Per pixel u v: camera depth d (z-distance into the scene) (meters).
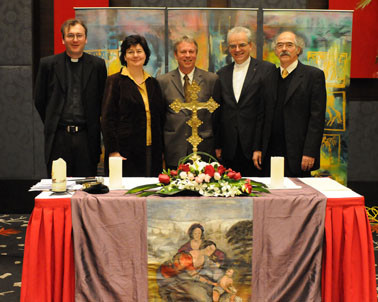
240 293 2.77
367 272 2.78
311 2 5.52
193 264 2.76
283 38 4.16
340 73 4.84
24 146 5.61
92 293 2.71
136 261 2.75
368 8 5.39
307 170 4.19
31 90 5.53
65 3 5.34
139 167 4.05
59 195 2.82
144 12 4.80
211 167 2.84
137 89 4.02
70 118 4.28
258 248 2.76
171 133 4.14
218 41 4.90
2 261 4.07
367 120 5.64
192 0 5.52
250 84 4.28
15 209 5.66
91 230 2.73
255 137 4.30
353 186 5.68
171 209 2.74
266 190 2.87
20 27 5.46
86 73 4.28
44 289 2.77
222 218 2.75
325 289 2.78
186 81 4.19
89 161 4.34
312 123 4.17
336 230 2.78
